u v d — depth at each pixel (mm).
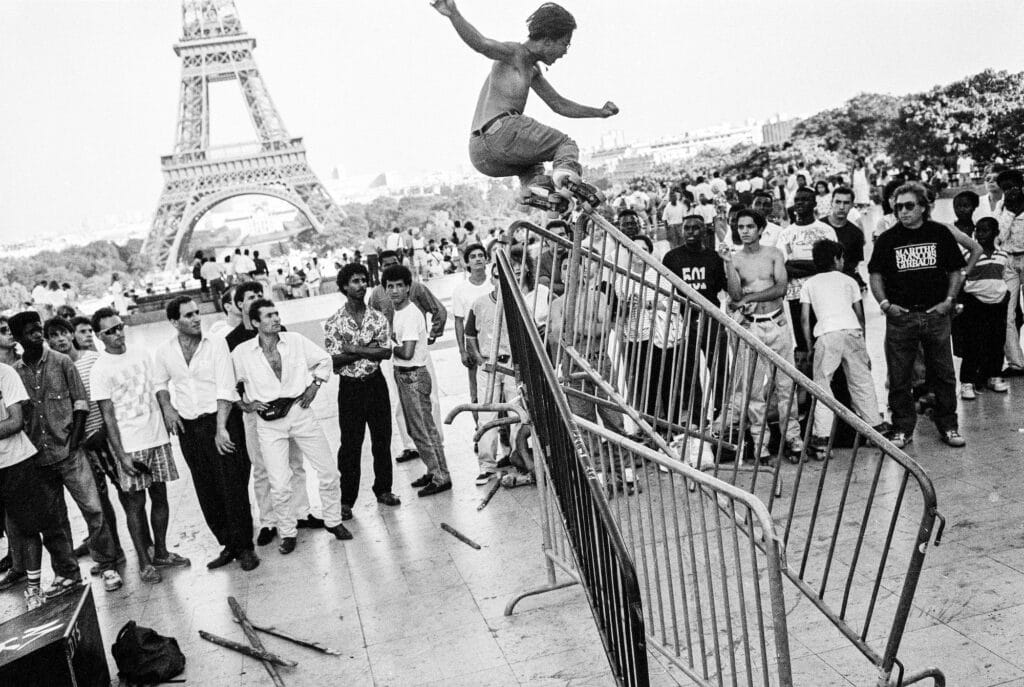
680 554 2988
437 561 5305
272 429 5816
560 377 4184
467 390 10211
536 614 4398
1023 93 27141
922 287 5746
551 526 4516
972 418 6418
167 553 6004
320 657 4277
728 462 6137
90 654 4047
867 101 32906
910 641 3570
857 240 7789
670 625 4004
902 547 4434
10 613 5445
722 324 3623
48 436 5551
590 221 4133
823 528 4816
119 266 81875
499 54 3672
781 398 6047
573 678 3703
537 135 3670
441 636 4301
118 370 5672
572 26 3746
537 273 4184
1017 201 7184
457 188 81875
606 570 2869
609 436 3246
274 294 32969
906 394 5984
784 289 6086
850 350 5871
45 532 5508
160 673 4234
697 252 6387
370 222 79688
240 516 5715
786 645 2396
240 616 4855
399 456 7852
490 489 6527
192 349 5891
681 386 3895
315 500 7074
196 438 5859
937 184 23250
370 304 7484
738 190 21312
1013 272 7203
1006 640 3461
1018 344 7328
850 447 6156
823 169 30688
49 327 6465
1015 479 5090
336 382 10961
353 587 5102
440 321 7945
